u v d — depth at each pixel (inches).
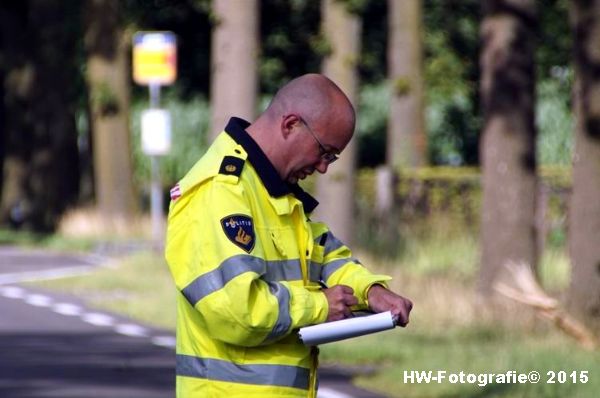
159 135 3201.3
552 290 2192.4
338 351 1673.2
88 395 1416.1
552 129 4539.9
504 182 2009.1
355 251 2694.4
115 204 3828.7
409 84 3821.4
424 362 1525.6
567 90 4574.3
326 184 2805.1
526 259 2006.6
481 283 2025.1
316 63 4731.8
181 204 602.5
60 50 4347.9
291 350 607.8
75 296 2517.2
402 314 617.6
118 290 2600.9
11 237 4099.4
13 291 2600.9
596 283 1723.7
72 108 4451.3
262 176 604.7
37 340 1888.5
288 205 609.3
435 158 5083.7
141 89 4923.7
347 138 610.2
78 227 3806.6
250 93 2541.8
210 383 604.1
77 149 4461.1
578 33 1727.4
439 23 4744.1
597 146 1724.9
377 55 4874.5
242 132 607.8
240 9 2534.5
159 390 1454.2
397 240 2815.0
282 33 4653.1
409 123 3826.3
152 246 3292.3
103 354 1747.0
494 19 2012.8
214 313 582.2
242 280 577.9
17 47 4618.6
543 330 1777.8
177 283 598.2
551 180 2915.8
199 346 606.2
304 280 618.2
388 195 2950.3
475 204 2925.7
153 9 4623.5
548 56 4611.2
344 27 2787.9
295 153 608.4
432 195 2940.5
